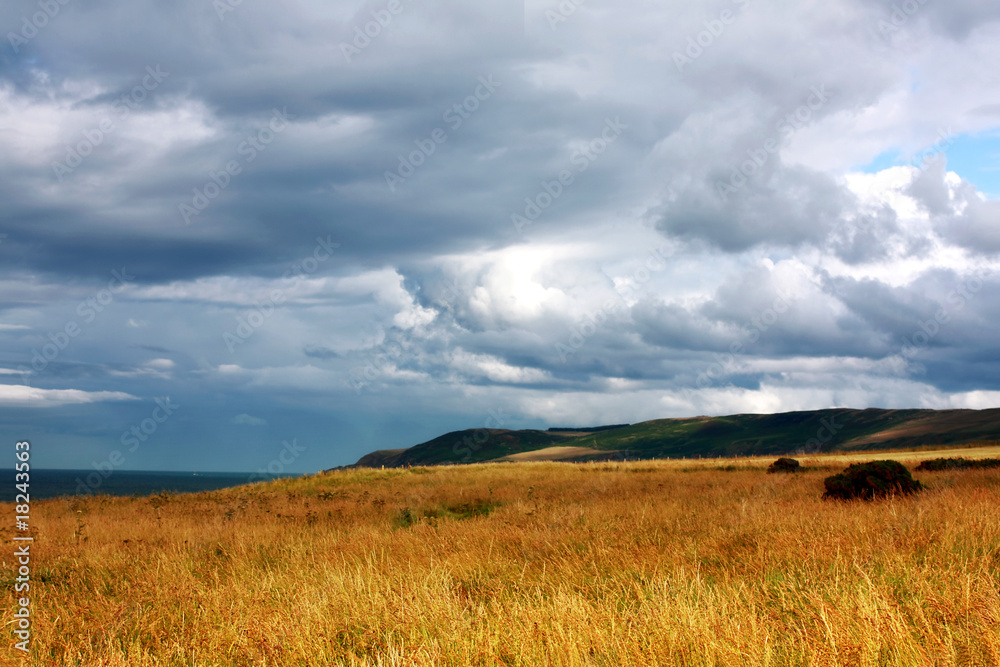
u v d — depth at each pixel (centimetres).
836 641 475
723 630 505
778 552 833
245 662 559
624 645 502
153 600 773
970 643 474
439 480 3266
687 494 1933
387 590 710
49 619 701
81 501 2384
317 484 3300
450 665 513
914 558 754
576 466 4125
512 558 963
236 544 1169
